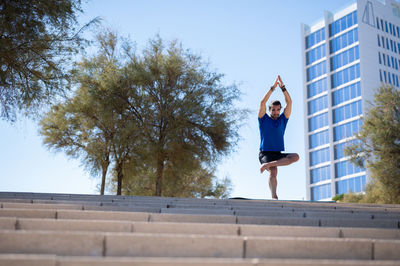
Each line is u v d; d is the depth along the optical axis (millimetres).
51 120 22062
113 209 5598
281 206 7004
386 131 21578
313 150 83000
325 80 82812
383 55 79500
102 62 21906
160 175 21828
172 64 21812
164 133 21250
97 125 22469
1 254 3135
